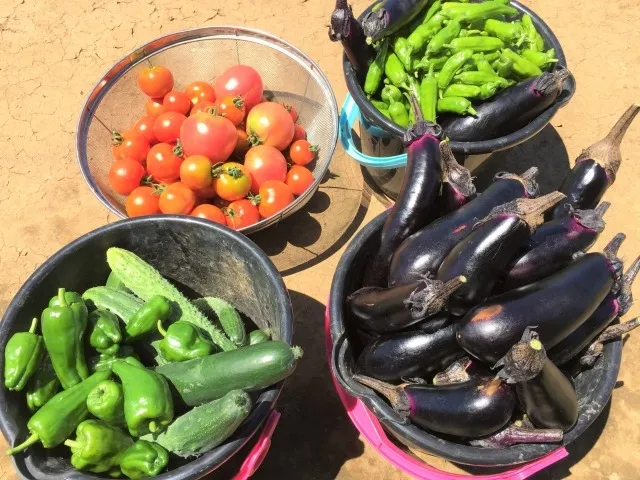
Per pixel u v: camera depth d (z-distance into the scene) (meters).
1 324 0.51
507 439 0.50
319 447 0.69
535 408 0.48
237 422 0.46
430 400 0.49
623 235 0.51
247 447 0.52
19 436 0.47
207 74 0.90
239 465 0.53
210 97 0.82
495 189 0.55
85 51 1.02
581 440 0.70
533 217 0.47
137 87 0.84
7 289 0.81
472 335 0.47
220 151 0.72
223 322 0.60
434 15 0.74
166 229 0.60
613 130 0.62
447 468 0.69
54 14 1.05
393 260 0.55
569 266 0.50
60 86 0.98
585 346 0.54
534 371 0.44
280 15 1.07
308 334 0.77
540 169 0.93
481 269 0.47
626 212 0.88
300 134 0.84
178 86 0.90
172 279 0.67
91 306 0.57
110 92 0.81
